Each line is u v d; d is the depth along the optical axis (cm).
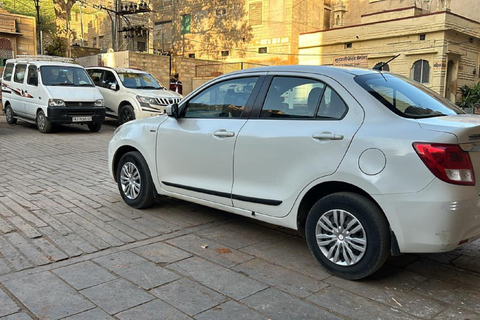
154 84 1542
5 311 293
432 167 299
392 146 315
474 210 309
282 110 392
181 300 315
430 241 304
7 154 946
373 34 2641
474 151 312
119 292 325
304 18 3102
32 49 2272
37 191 620
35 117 1315
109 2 3669
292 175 370
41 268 363
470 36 2580
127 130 545
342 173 336
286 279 354
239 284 343
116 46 2758
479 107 2398
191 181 462
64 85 1298
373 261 330
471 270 379
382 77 390
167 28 3797
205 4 3494
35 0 2780
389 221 319
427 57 2452
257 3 3164
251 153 398
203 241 438
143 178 521
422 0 2911
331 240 357
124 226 476
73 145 1103
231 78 443
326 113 363
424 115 351
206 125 446
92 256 391
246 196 405
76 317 289
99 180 704
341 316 297
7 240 424
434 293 334
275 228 484
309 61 2998
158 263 380
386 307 311
